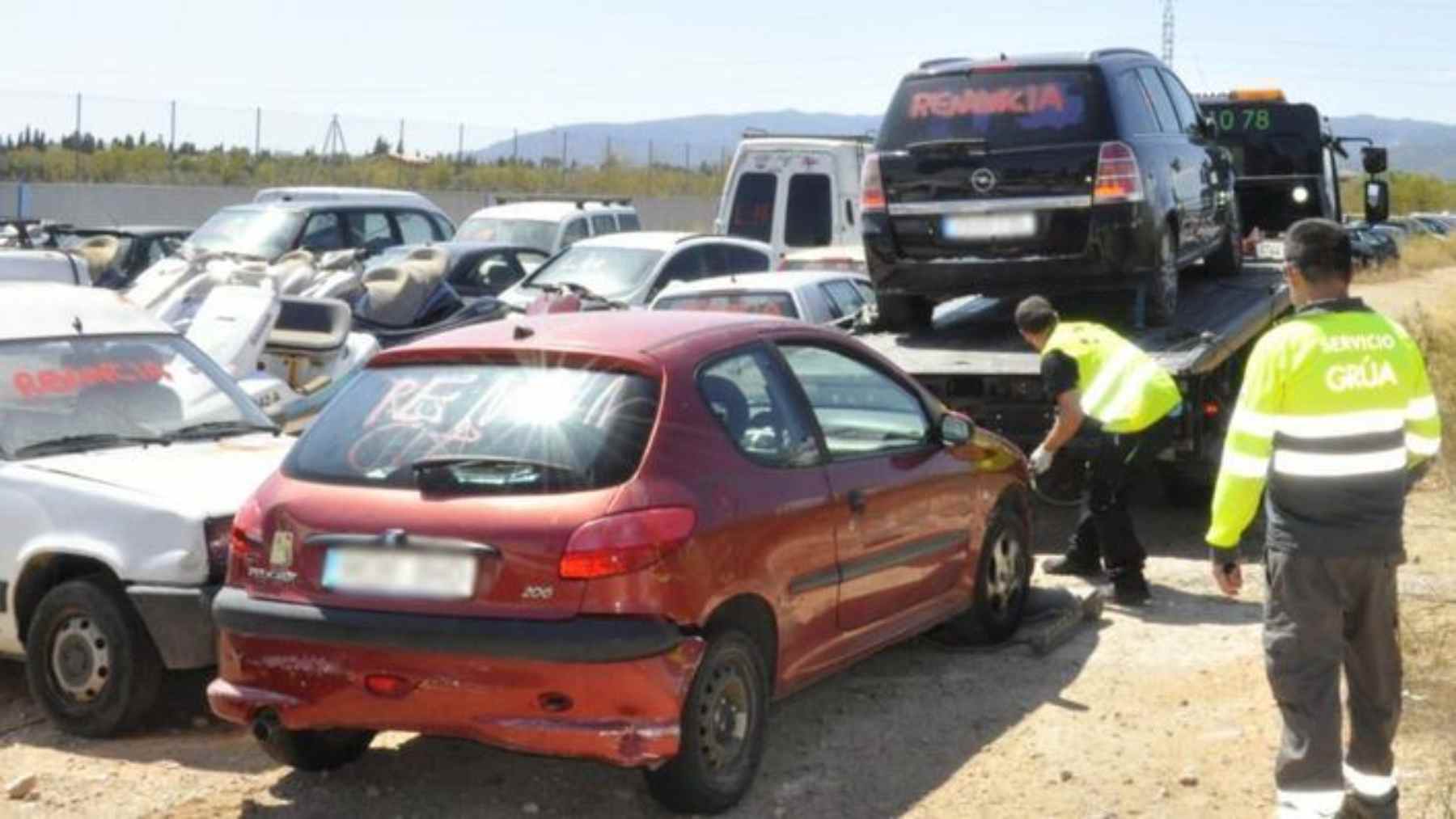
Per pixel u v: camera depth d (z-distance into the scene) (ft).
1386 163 68.85
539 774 20.89
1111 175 34.19
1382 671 17.79
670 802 18.97
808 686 22.49
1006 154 34.81
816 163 66.64
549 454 18.53
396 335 44.86
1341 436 17.12
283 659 18.90
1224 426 36.29
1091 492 29.35
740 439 20.13
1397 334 17.57
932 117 35.76
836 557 21.27
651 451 18.75
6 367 25.30
